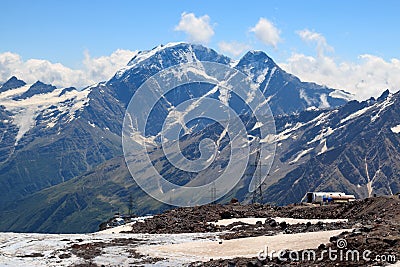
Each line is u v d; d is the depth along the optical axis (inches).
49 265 3147.1
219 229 4335.6
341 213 4685.0
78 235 4320.9
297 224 4146.2
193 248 3363.7
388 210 4202.8
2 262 3250.5
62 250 3604.8
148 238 3993.6
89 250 3543.3
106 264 3125.0
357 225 3361.2
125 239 3976.4
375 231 2755.9
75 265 3127.5
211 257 3129.9
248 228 4163.4
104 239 4008.4
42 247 3732.8
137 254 3346.5
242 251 3129.9
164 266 2994.6
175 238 3919.8
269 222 4352.9
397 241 2544.3
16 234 4335.6
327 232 3240.7
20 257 3408.0
